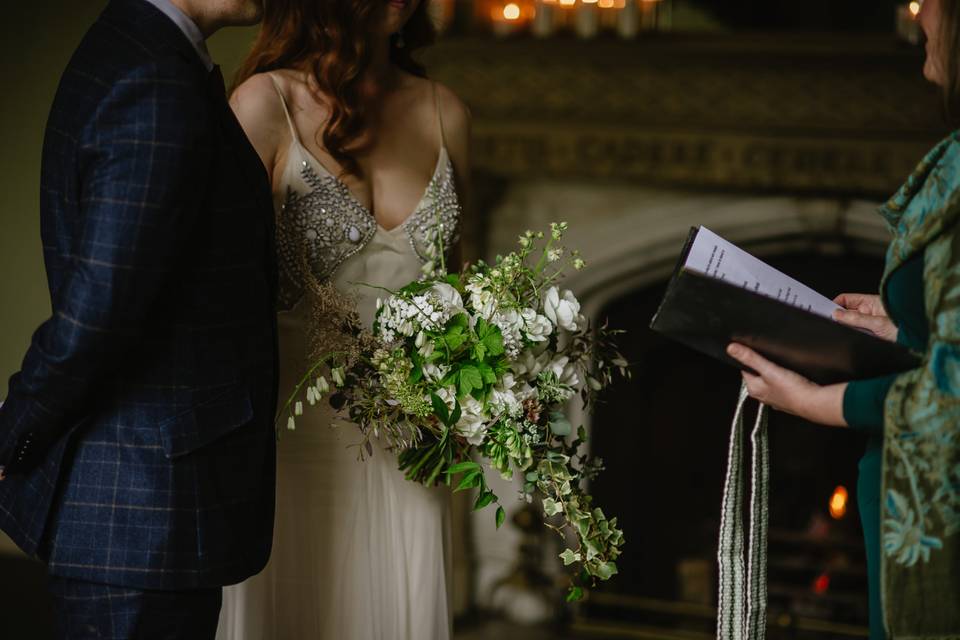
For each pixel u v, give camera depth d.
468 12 5.39
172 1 1.86
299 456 2.35
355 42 2.25
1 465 1.85
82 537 1.83
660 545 6.05
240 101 2.26
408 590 2.41
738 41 5.14
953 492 1.57
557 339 2.18
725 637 2.06
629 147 5.36
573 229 5.53
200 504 1.85
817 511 5.92
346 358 2.18
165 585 1.83
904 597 1.61
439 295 2.09
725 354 1.75
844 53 5.05
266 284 1.95
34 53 4.02
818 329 1.66
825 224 5.30
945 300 1.56
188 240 1.80
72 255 1.81
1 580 4.17
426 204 2.38
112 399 1.85
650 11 5.24
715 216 5.40
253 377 1.92
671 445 6.02
